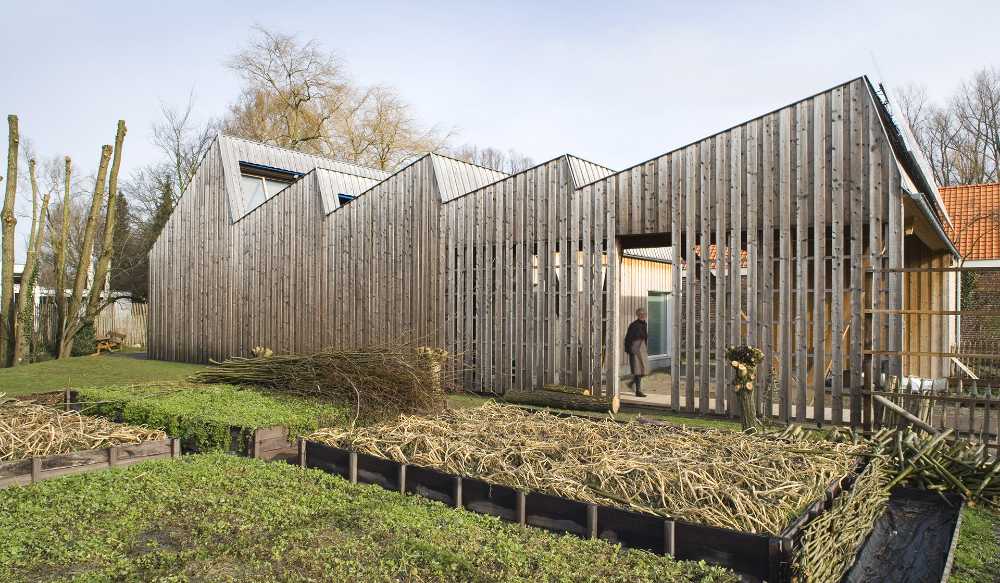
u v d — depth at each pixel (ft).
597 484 15.21
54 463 17.17
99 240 96.12
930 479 18.19
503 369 36.37
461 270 38.37
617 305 32.60
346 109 102.12
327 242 45.57
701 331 29.86
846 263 27.55
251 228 51.26
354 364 26.08
